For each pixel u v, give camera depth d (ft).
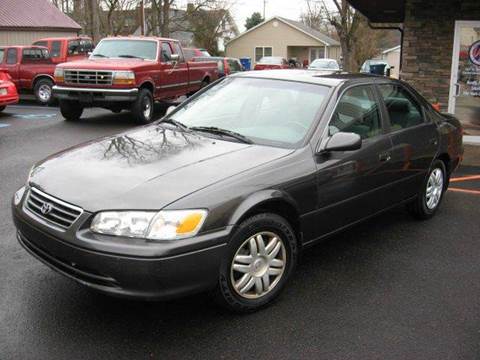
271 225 11.92
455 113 33.27
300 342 10.89
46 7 99.25
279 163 12.38
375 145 15.07
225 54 180.55
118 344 10.63
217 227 10.73
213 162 12.05
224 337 10.97
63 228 10.71
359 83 15.39
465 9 31.99
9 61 55.16
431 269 14.60
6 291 12.63
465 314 12.19
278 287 12.36
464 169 26.86
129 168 11.72
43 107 53.26
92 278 10.48
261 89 15.33
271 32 174.60
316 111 13.94
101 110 49.93
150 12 142.31
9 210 18.62
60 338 10.78
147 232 10.11
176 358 10.25
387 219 18.84
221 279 11.07
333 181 13.51
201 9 155.53
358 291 13.19
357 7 39.65
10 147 30.63
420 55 33.37
